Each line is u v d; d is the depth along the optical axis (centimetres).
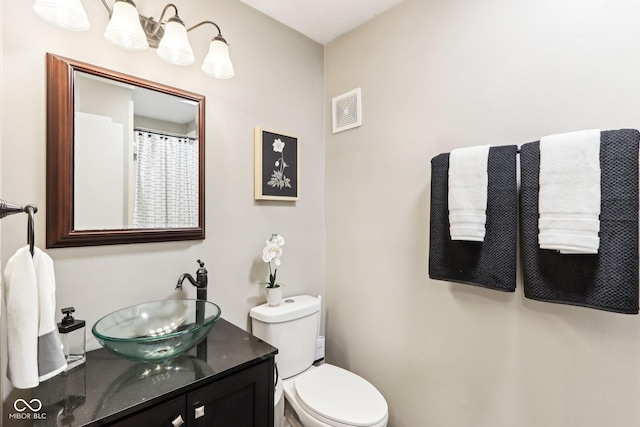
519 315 117
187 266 136
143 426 78
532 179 105
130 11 97
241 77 156
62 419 72
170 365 96
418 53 149
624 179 89
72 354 95
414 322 151
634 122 94
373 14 167
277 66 172
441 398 140
